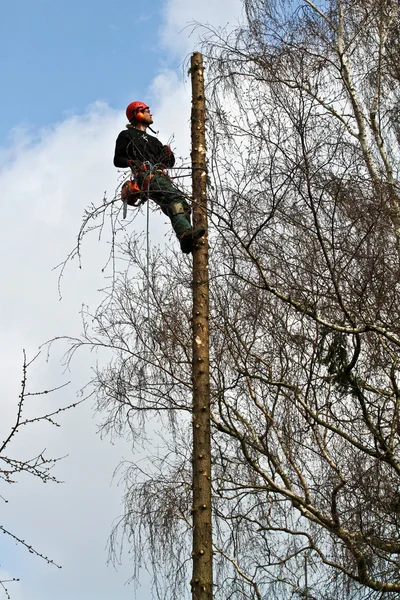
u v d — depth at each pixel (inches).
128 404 331.6
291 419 300.2
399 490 283.4
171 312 335.9
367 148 354.6
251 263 306.3
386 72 378.0
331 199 293.6
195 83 309.0
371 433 295.4
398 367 294.0
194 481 261.1
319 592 285.3
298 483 308.3
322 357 298.0
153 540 305.7
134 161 293.0
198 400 270.2
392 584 274.8
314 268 291.1
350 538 278.7
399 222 303.3
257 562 299.9
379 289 280.2
